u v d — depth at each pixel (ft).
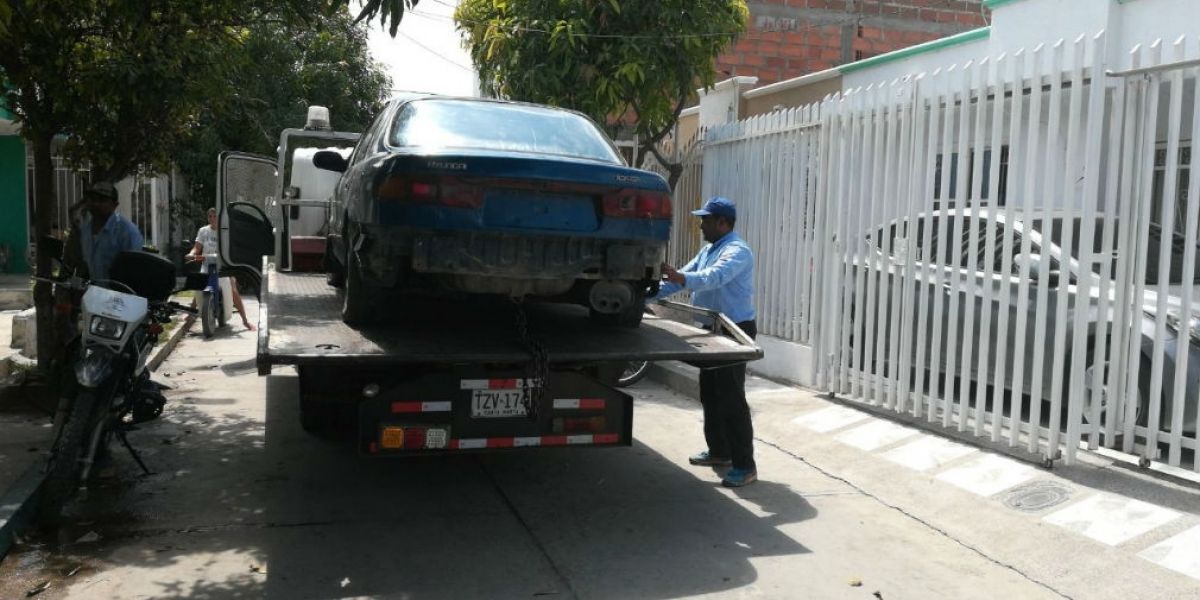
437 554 15.47
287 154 35.42
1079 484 18.12
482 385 15.92
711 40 35.04
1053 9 30.14
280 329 16.62
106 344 16.83
